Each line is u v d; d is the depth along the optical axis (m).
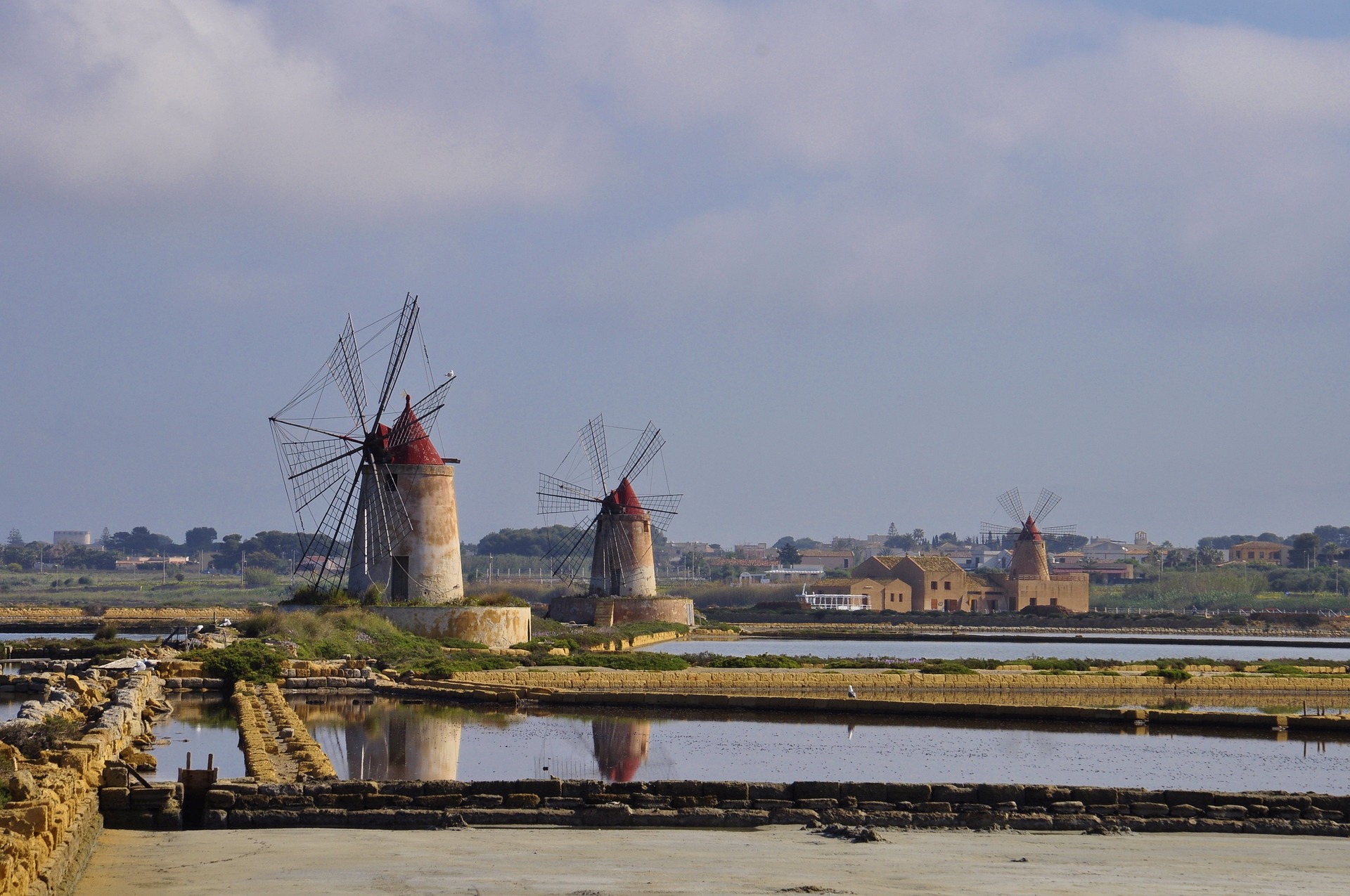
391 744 52.28
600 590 160.25
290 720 55.38
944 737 58.38
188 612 172.38
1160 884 27.69
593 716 65.44
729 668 91.00
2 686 71.81
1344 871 29.84
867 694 80.50
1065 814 36.03
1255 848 32.91
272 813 34.41
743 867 28.62
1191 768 49.53
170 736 53.03
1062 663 96.81
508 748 51.72
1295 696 84.69
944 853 31.03
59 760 33.03
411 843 31.64
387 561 104.25
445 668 81.81
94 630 144.00
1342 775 48.25
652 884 26.58
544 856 29.83
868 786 36.88
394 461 105.12
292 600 105.00
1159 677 86.81
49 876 23.44
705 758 50.12
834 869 28.66
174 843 31.28
